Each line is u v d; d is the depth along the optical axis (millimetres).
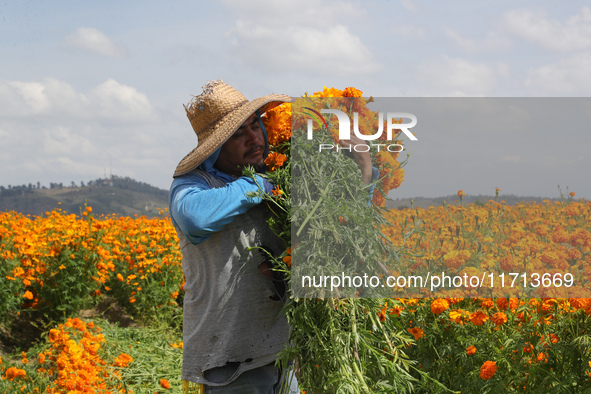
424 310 2889
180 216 2096
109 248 7930
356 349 2041
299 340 2090
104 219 9922
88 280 7016
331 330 1998
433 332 2871
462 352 2760
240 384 2191
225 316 2166
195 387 2332
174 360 4949
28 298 6508
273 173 2145
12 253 6656
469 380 2688
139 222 10148
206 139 2234
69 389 3436
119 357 4230
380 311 2141
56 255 6812
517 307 2477
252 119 2268
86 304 7082
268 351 2199
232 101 2258
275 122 2328
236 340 2160
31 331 6469
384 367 2166
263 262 2182
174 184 2260
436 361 2838
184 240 2258
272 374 2275
